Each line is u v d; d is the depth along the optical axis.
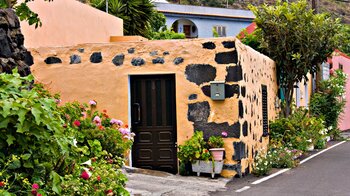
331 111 22.33
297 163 13.09
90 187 5.64
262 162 11.62
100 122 9.20
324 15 17.67
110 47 11.20
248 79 11.80
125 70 11.10
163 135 11.06
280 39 17.28
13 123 4.22
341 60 29.91
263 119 14.22
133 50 11.12
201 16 43.78
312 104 22.45
